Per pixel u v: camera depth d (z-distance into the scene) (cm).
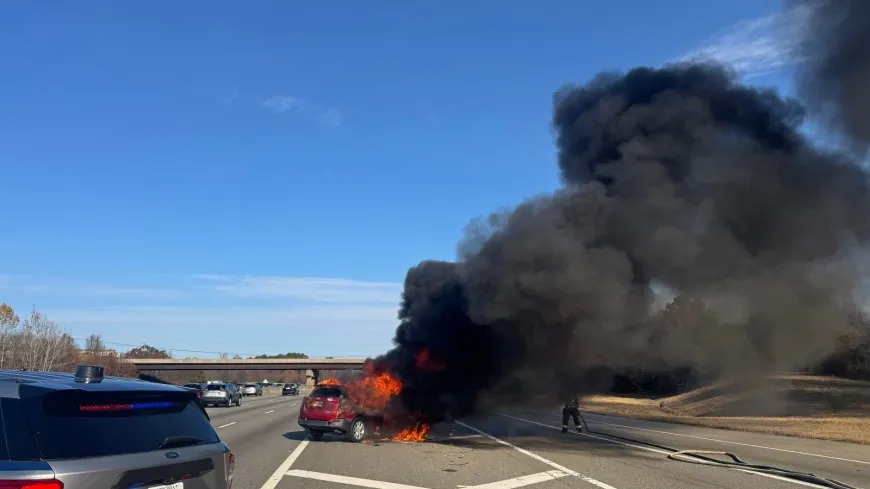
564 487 1070
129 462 419
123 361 8231
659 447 1741
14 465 375
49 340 6444
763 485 1098
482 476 1182
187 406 520
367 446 1698
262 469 1237
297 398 6209
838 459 1512
